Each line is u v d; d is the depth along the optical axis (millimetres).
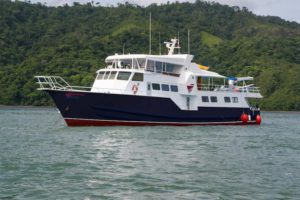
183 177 22375
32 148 31641
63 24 197750
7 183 20641
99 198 18516
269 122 75062
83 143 34062
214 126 50969
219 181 21688
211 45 199750
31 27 191375
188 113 48344
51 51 158500
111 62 49531
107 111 43562
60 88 43719
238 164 26469
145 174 22891
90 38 178750
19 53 164875
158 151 30562
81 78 136125
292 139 42625
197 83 50312
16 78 137125
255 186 20875
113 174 22766
